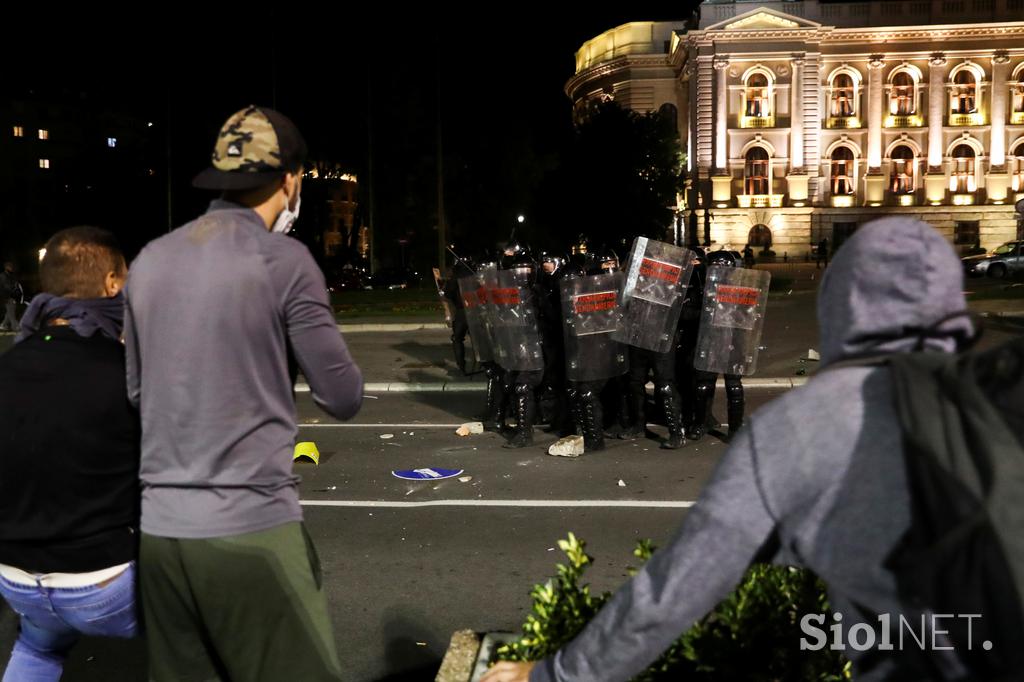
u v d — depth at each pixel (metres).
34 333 2.66
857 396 1.45
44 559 2.50
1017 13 65.62
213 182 2.40
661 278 8.77
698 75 66.00
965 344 1.60
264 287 2.29
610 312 8.78
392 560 5.80
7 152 93.19
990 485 1.24
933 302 1.54
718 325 8.92
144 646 4.52
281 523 2.33
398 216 51.53
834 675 2.35
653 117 56.97
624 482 7.77
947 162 65.38
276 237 2.38
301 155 2.52
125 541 2.55
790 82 65.06
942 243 1.58
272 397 2.34
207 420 2.26
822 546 1.44
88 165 67.94
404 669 4.25
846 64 65.62
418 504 7.17
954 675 1.32
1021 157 65.00
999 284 36.56
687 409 9.95
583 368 8.82
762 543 1.53
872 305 1.57
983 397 1.33
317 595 2.42
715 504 1.53
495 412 10.45
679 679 2.45
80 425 2.47
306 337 2.34
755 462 1.50
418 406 12.14
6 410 2.48
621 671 1.65
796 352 16.23
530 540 6.18
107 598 2.56
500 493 7.48
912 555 1.32
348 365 2.41
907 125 65.56
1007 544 1.22
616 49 84.56
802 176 65.06
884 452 1.40
